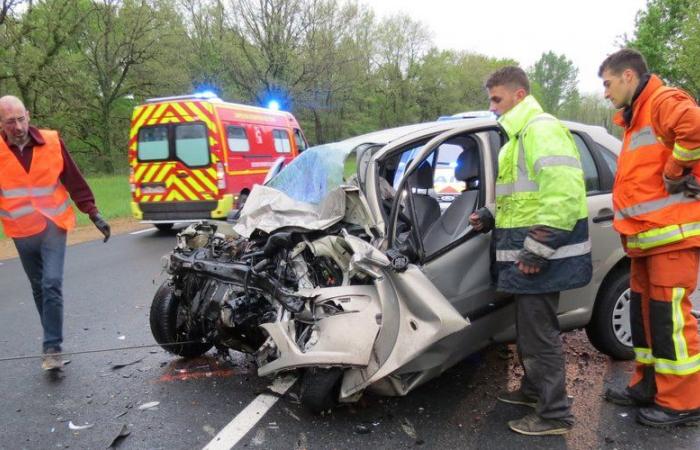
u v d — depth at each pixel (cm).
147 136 1001
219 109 989
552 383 284
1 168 375
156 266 747
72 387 361
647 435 287
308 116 3784
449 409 320
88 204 421
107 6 2977
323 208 325
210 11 3281
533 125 273
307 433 296
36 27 2436
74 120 3053
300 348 288
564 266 272
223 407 328
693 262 285
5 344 452
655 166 282
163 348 396
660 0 2553
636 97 286
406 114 4628
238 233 357
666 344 289
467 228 333
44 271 387
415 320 287
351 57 3469
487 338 338
